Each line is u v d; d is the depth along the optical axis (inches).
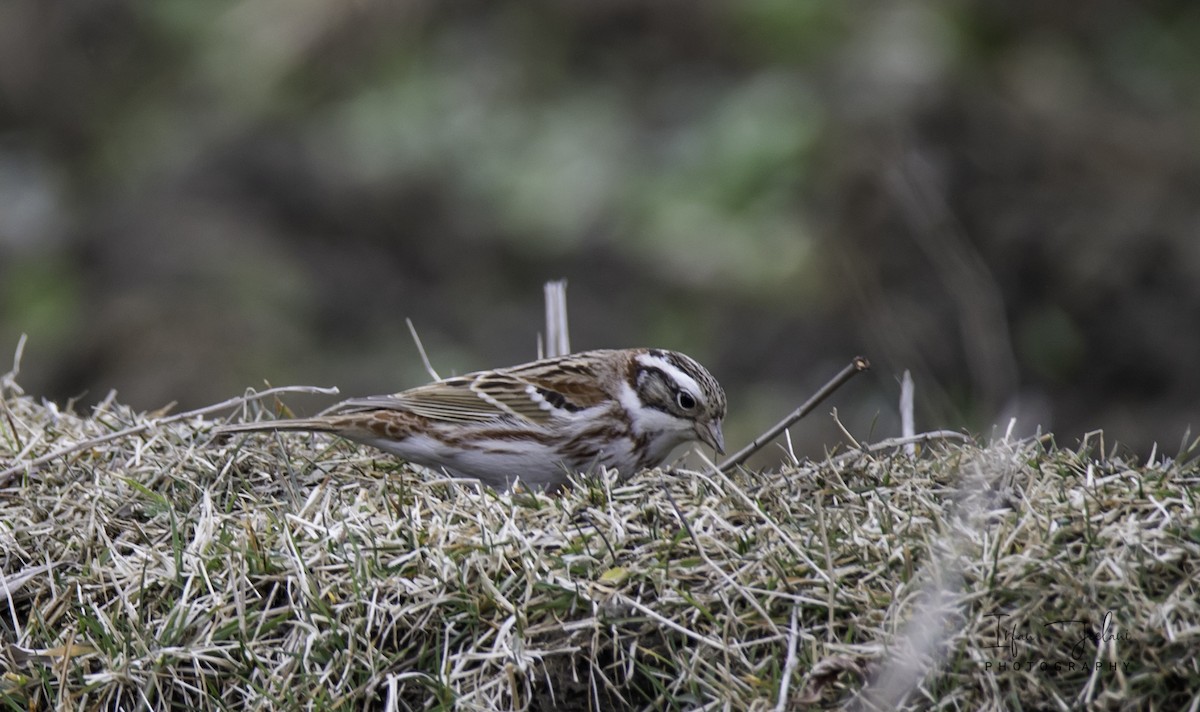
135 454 282.4
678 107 754.2
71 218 719.1
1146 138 680.4
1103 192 633.0
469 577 232.4
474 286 693.9
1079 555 216.4
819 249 633.6
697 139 727.1
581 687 222.4
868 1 767.7
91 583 243.4
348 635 228.5
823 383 593.6
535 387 307.0
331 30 788.0
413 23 791.7
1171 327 574.9
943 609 210.7
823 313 622.8
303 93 780.6
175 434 291.3
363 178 723.4
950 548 217.6
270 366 609.3
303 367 617.0
